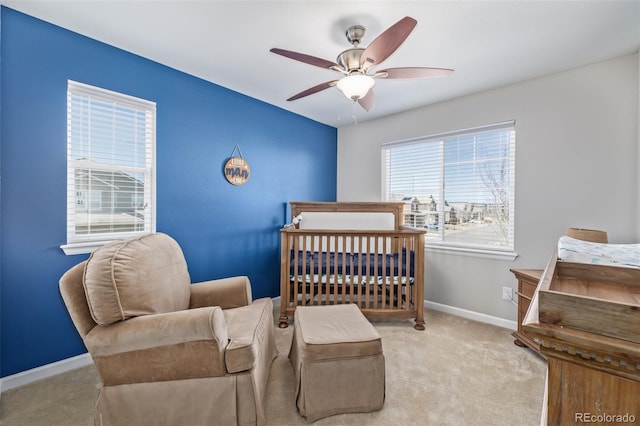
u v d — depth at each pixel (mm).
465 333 2674
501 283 2885
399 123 3686
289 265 2848
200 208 2799
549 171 2598
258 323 1752
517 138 2760
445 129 3250
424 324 2850
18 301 1847
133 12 1816
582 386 510
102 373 1358
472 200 3135
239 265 3158
